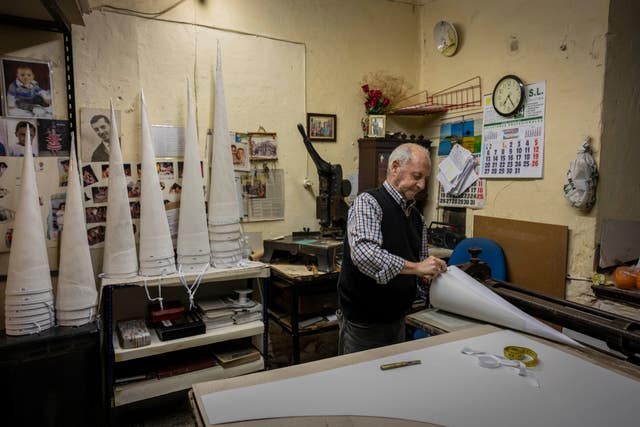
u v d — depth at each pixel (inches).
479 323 57.1
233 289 102.1
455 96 112.9
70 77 81.4
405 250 66.1
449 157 113.0
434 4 118.8
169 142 91.4
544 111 89.0
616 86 80.2
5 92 76.4
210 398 36.8
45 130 79.6
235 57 98.6
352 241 61.2
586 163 79.0
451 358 44.6
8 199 76.9
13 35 76.6
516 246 94.5
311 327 92.0
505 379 40.0
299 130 100.0
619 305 72.3
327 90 111.6
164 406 88.7
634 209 86.4
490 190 102.7
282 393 37.6
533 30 91.0
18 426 66.1
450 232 110.4
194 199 84.4
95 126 84.7
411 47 123.6
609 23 77.7
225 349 91.1
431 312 62.5
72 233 73.2
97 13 84.5
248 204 102.3
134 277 78.7
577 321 47.6
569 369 42.1
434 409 34.9
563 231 85.0
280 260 98.3
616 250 82.4
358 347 67.8
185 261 83.7
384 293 65.1
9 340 66.5
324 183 99.3
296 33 106.0
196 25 93.7
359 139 115.2
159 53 90.4
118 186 78.2
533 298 54.7
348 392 37.8
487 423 33.0
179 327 80.0
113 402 74.9
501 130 98.7
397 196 65.6
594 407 35.3
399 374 41.0
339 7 111.4
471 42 107.3
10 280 68.9
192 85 93.8
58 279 76.4
